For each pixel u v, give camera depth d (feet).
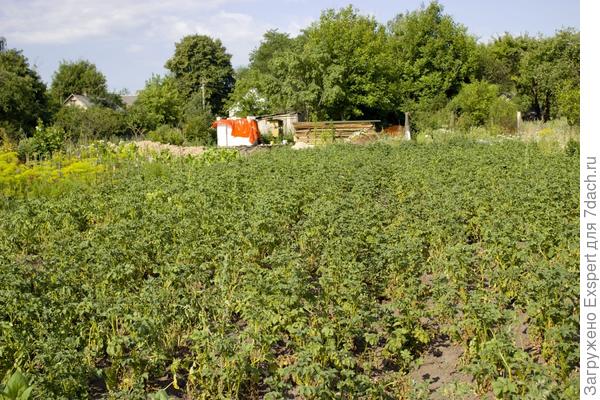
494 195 48.73
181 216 44.32
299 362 21.59
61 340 23.34
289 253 32.04
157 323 24.53
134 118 166.81
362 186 54.49
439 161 74.13
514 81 219.61
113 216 49.14
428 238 39.58
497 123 136.56
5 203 54.90
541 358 25.40
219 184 57.82
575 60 189.47
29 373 22.02
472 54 217.77
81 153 89.97
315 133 133.59
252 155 96.78
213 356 23.17
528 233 36.14
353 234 37.37
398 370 26.08
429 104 200.23
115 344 23.43
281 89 178.60
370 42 184.34
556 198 47.09
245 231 37.76
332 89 172.35
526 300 27.25
